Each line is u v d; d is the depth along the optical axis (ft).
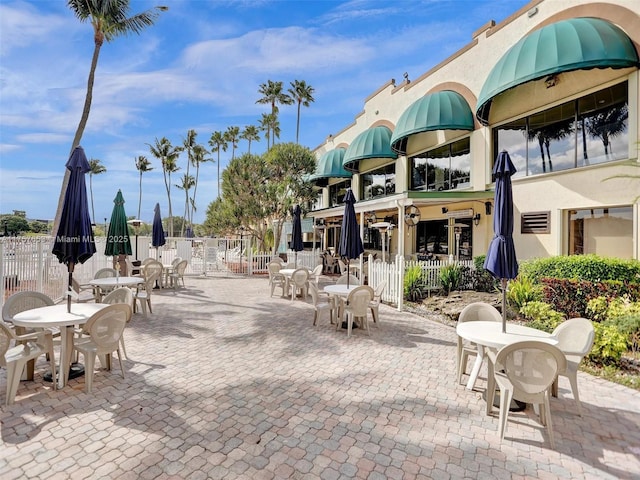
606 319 22.44
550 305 25.20
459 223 48.88
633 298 24.21
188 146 180.86
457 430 12.48
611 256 31.07
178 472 10.02
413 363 18.99
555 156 35.73
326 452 11.09
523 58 32.22
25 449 10.93
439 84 51.62
